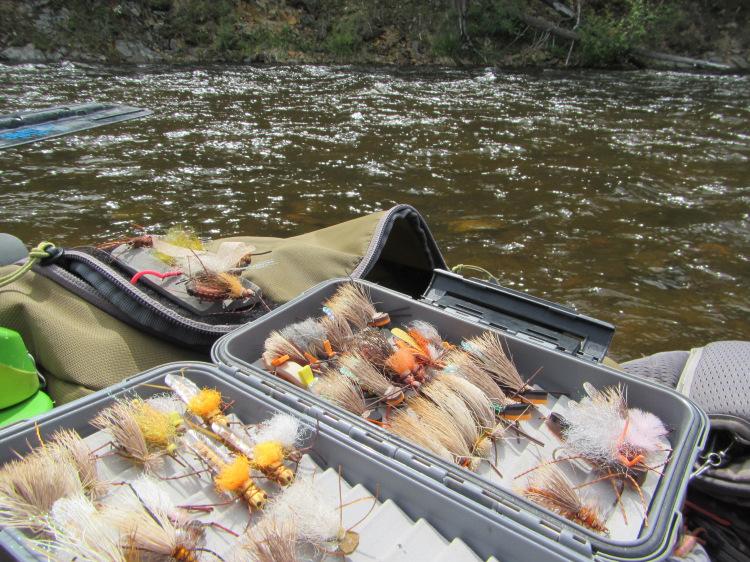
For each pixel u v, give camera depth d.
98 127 1.16
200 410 0.23
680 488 0.20
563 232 0.78
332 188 0.91
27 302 0.31
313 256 0.38
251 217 0.79
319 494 0.20
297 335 0.28
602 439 0.22
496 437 0.24
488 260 0.69
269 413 0.23
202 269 0.32
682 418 0.23
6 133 1.08
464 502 0.19
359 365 0.27
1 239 0.38
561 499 0.20
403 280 0.46
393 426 0.24
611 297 0.62
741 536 0.27
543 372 0.27
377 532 0.20
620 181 0.97
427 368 0.27
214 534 0.19
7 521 0.18
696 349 0.33
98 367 0.29
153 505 0.19
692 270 0.69
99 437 0.22
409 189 0.92
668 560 0.22
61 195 0.83
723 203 0.89
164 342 0.31
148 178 0.91
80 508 0.18
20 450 0.21
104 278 0.31
